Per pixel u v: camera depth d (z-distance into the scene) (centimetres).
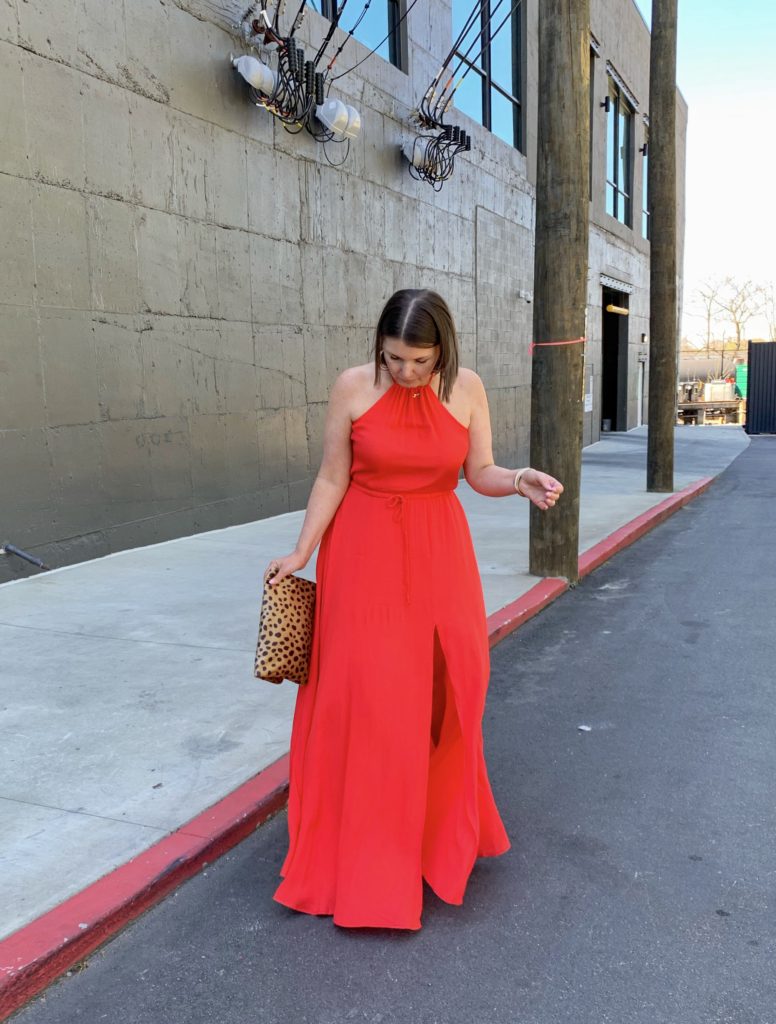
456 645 237
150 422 696
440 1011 204
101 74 623
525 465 1546
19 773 307
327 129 863
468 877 256
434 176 1106
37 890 237
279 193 837
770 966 219
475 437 248
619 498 1109
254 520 837
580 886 256
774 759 344
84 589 565
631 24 2111
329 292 931
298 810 247
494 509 983
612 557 769
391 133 1031
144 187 671
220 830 270
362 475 239
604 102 1903
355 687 232
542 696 420
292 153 852
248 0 777
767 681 437
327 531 247
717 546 819
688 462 1705
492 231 1352
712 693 421
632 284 2347
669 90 1074
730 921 238
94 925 224
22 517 587
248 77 746
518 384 1500
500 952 225
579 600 610
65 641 458
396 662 232
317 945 228
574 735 371
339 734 237
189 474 746
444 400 234
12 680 401
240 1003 207
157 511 713
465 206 1248
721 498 1187
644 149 2323
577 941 230
